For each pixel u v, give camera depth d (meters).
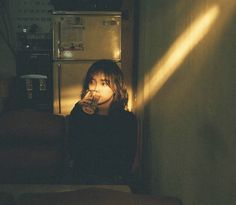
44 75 4.97
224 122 1.36
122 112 3.91
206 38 1.62
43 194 0.97
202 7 1.69
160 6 2.94
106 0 4.60
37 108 4.92
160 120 2.96
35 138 3.62
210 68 1.55
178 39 2.25
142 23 4.18
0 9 5.30
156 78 3.15
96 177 3.97
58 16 4.45
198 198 1.71
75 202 0.95
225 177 1.34
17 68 5.01
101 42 4.50
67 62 4.49
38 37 5.32
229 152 1.31
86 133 3.87
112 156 3.91
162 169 2.84
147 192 3.79
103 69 4.04
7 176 3.55
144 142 4.02
